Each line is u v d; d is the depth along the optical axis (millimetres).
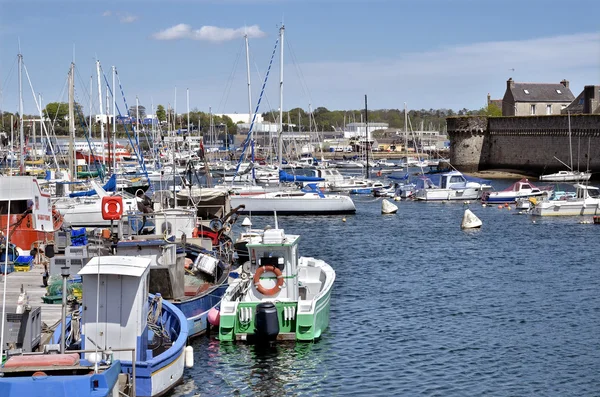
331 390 21984
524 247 49312
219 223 38812
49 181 60688
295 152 146875
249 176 90938
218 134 175875
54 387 15414
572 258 44719
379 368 23859
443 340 26984
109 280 19281
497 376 23281
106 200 26422
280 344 25609
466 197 84188
